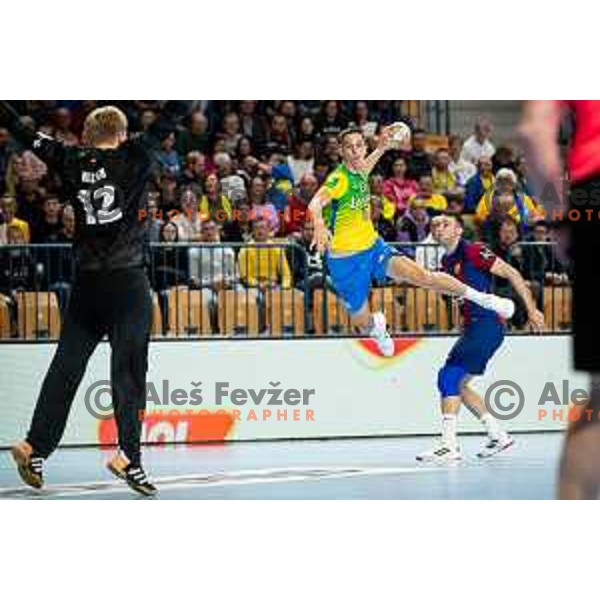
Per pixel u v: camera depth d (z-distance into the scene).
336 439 35.25
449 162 41.56
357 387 35.56
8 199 36.19
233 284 35.69
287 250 36.16
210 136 41.91
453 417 29.39
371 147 40.59
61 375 23.41
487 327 28.97
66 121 40.44
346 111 42.94
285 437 35.25
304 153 41.41
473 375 29.73
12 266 34.41
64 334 23.44
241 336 35.09
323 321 35.91
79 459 30.78
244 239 37.03
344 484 25.23
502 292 36.22
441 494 23.45
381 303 36.31
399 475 26.70
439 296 36.59
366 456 30.59
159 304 35.22
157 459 30.38
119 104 41.16
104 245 22.97
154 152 23.27
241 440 35.00
